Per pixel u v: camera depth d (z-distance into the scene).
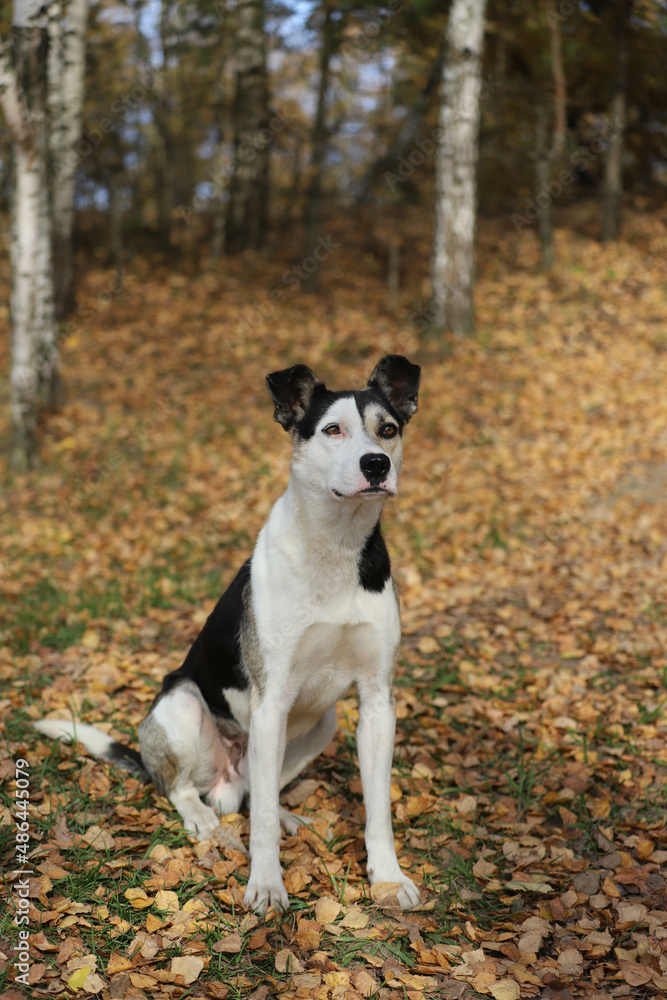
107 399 10.88
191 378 11.44
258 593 3.18
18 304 8.90
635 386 10.24
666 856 3.25
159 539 7.27
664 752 4.08
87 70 15.41
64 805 3.50
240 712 3.43
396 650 3.26
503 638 5.57
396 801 3.70
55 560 7.04
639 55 16.83
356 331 12.68
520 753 4.05
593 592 6.18
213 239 17.39
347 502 2.96
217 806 3.62
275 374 3.18
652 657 5.16
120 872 3.08
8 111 8.52
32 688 4.75
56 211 13.38
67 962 2.59
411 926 2.85
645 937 2.79
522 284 14.35
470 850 3.33
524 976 2.60
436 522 7.57
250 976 2.60
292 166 21.42
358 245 17.84
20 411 8.95
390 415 3.20
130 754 3.89
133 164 18.48
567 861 3.24
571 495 7.94
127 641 5.48
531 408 9.94
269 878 2.95
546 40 15.59
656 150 19.66
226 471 8.72
